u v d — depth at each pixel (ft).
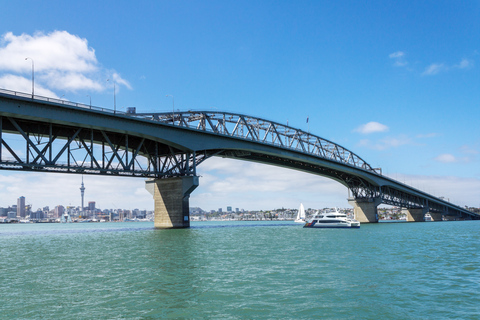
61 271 91.56
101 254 126.82
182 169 283.18
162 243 166.61
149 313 55.88
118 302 61.41
